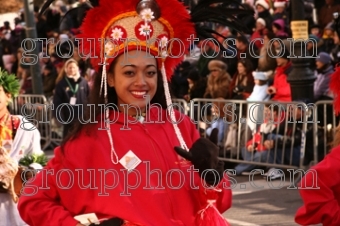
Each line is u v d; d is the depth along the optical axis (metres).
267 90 10.50
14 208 5.82
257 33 11.68
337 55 10.74
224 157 10.76
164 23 4.08
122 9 4.00
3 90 6.00
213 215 3.92
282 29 11.72
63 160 3.94
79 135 3.95
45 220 3.90
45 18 16.38
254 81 10.75
